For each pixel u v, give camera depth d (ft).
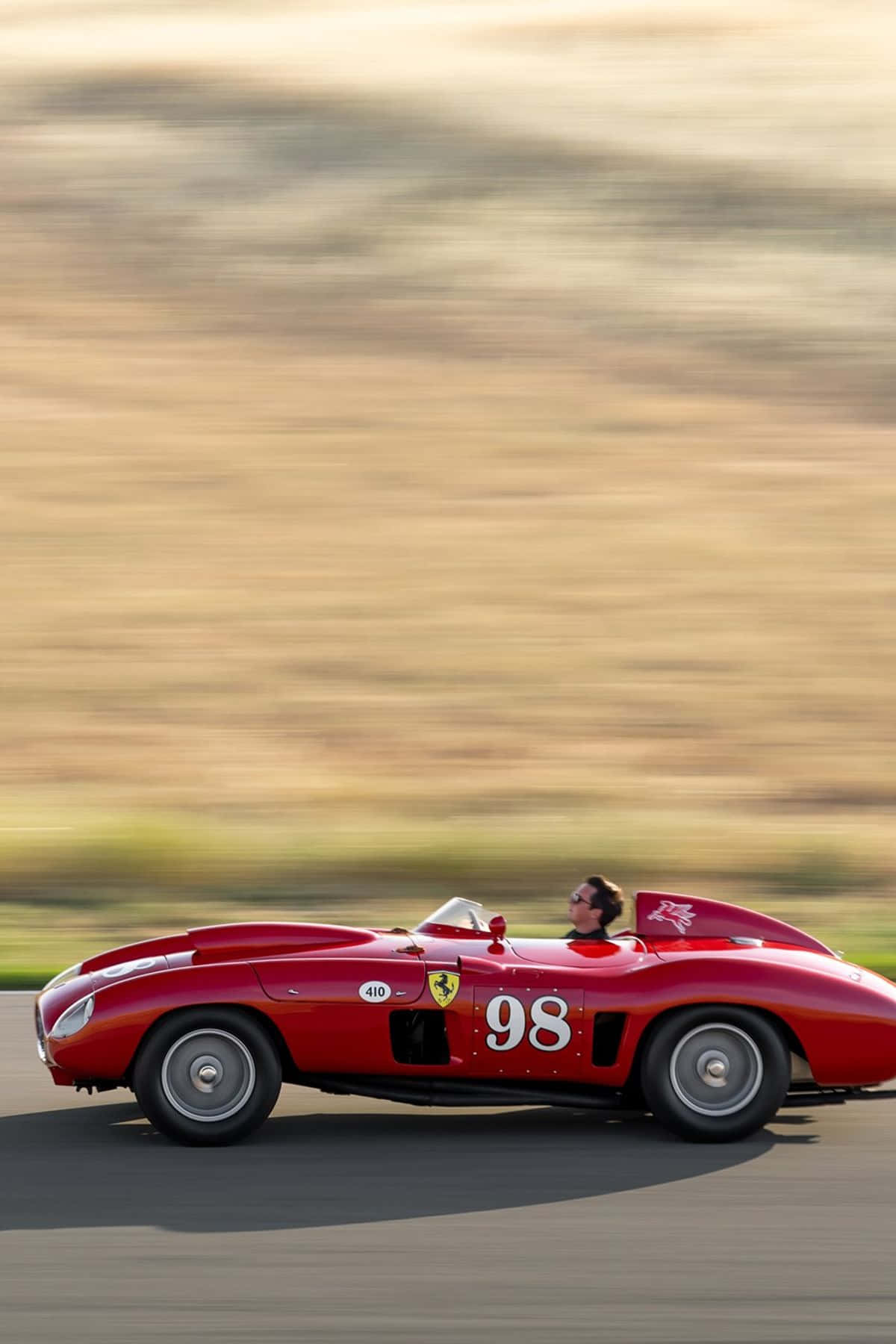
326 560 343.26
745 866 168.45
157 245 582.35
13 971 121.19
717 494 389.60
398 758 227.40
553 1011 79.10
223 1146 78.23
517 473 402.31
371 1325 56.80
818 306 547.90
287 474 397.80
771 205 649.61
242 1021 77.66
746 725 249.96
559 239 611.47
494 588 327.47
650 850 168.76
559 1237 65.67
